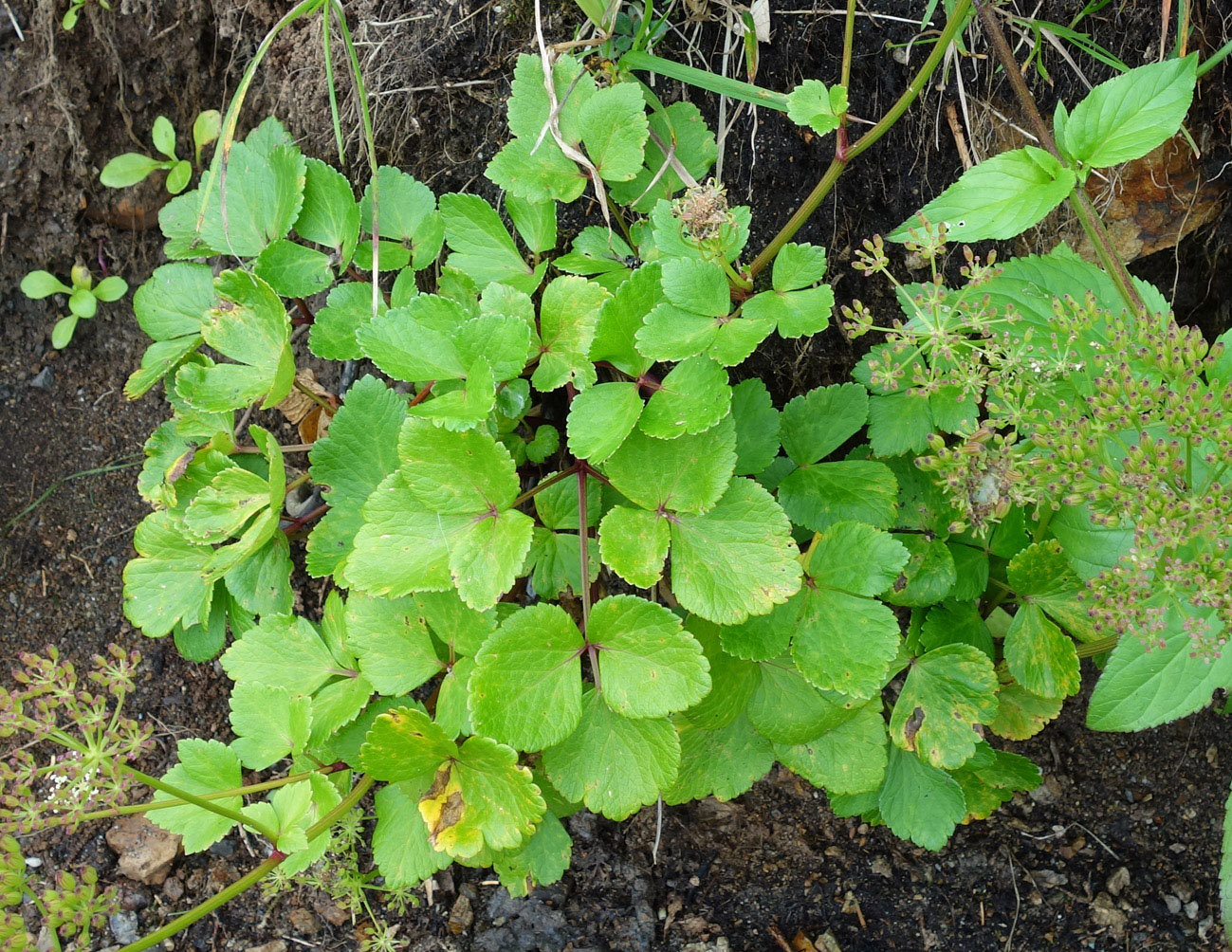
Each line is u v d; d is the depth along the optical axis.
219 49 0.82
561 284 0.63
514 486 0.61
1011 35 0.69
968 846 0.78
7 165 0.82
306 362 0.82
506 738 0.58
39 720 0.57
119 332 0.86
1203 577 0.55
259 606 0.69
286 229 0.67
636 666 0.59
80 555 0.83
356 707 0.64
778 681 0.65
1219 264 0.75
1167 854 0.77
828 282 0.72
